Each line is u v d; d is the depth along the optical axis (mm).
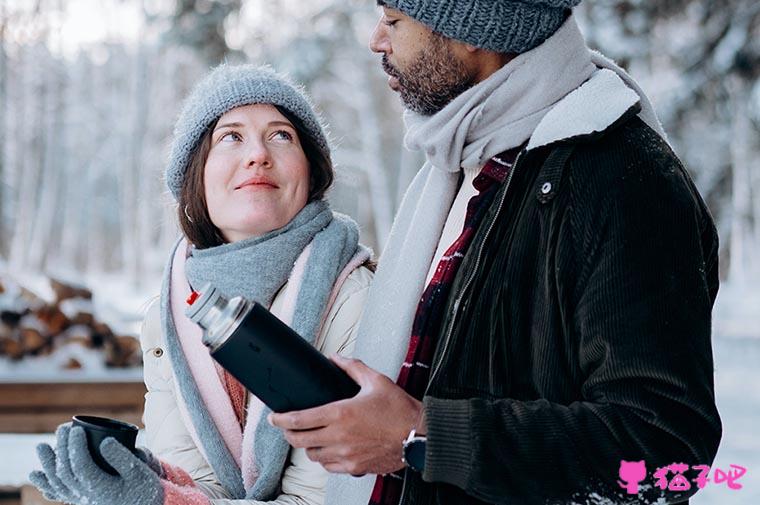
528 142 1665
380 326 1795
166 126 29031
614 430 1416
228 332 1472
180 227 2045
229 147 1965
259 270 1916
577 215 1526
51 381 3418
